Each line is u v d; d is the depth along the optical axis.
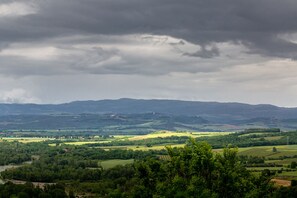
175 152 90.25
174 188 82.38
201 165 85.00
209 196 79.25
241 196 83.44
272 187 87.94
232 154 88.69
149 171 90.62
